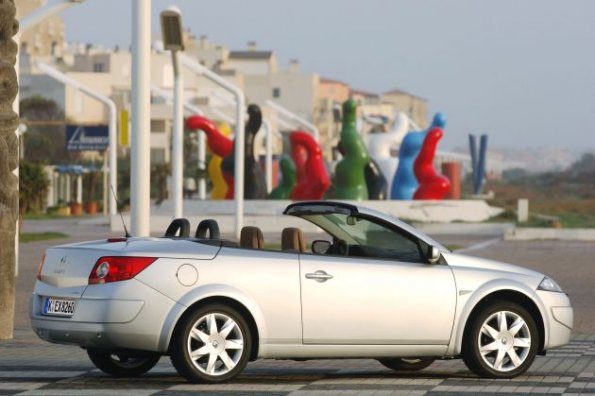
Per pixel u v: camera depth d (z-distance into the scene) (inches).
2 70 1704.0
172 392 1248.2
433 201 7199.8
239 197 4899.1
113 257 1286.9
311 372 1477.6
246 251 1328.7
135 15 1966.0
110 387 1289.4
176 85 3627.0
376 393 1262.3
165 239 1342.3
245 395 1232.8
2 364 1507.1
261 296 1315.2
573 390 1293.1
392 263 1369.3
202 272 1299.2
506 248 4906.5
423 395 1249.4
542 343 1421.0
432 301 1369.3
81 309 1280.8
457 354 1385.3
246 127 7071.9
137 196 1968.5
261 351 1320.1
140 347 1282.0
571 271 3526.1
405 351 1366.9
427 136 7160.4
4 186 1721.2
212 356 1298.0
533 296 1405.0
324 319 1336.1
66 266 1312.7
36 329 1330.0
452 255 1401.3
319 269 1339.8
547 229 5812.0
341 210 1379.2
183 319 1289.4
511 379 1392.7
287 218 6441.9
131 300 1274.6
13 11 1721.2
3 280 1761.8
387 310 1355.8
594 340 1886.1
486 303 1392.7
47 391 1251.8
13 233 1752.0
